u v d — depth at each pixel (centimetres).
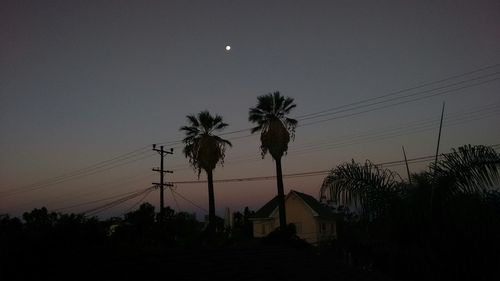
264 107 3134
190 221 3559
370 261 1248
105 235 1152
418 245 1037
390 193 1070
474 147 1006
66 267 830
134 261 933
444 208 1007
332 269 1255
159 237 3108
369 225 1163
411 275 1058
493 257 961
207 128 3366
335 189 1108
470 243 979
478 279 966
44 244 916
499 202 1040
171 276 869
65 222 1057
